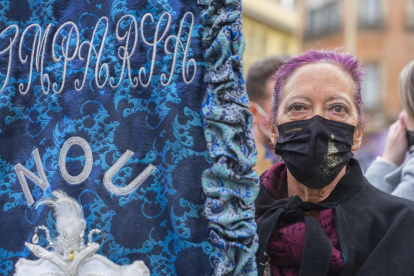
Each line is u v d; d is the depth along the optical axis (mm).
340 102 2119
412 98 3033
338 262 2045
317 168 2094
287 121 2145
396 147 3068
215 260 1992
